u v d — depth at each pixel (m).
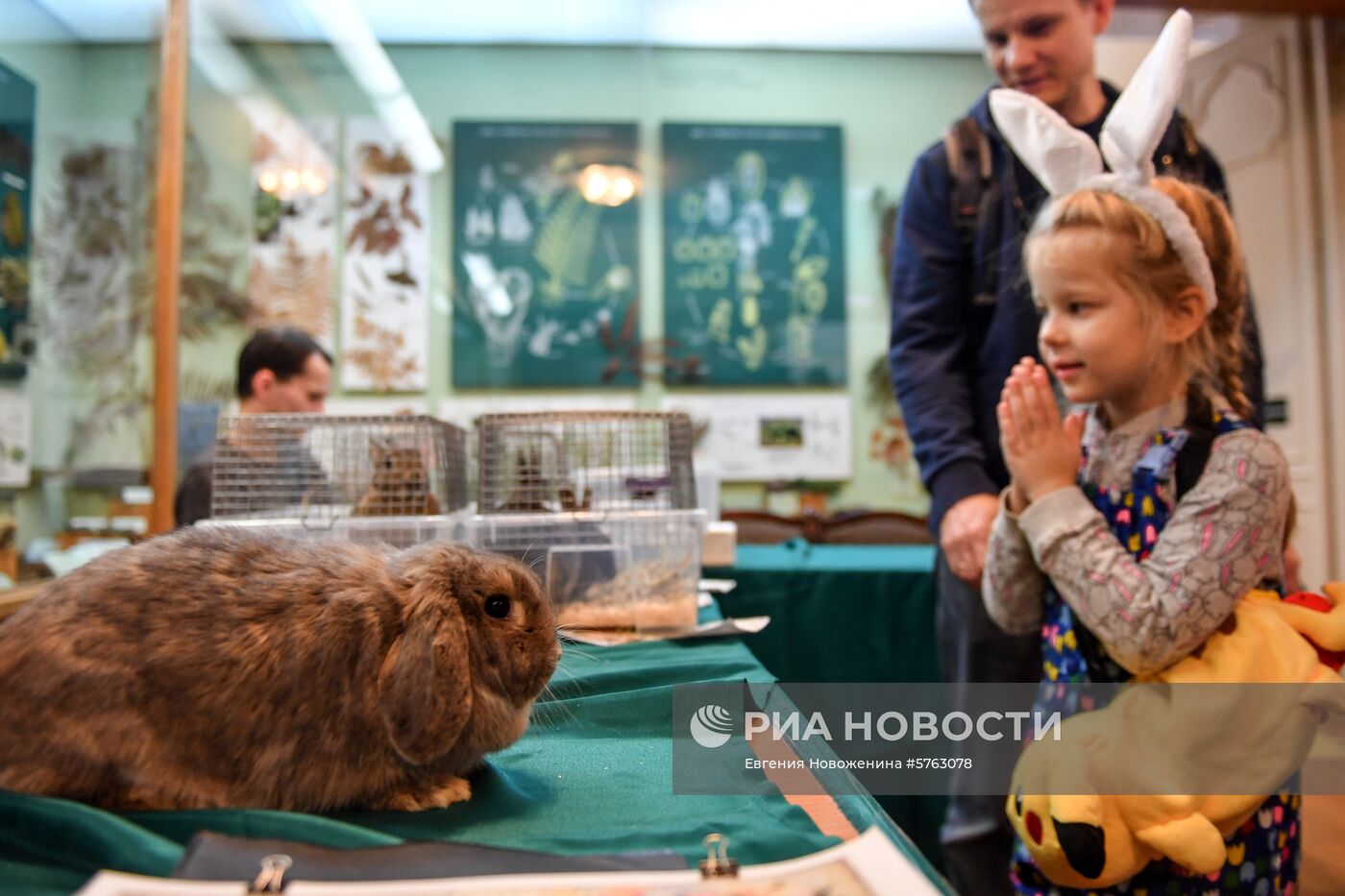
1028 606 1.17
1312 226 2.05
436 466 1.60
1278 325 2.12
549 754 0.94
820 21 4.59
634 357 4.91
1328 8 1.99
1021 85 1.41
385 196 4.78
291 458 1.57
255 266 4.65
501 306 4.87
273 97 4.62
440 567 0.81
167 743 0.74
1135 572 0.94
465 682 0.77
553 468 1.71
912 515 4.00
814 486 4.93
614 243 4.93
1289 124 2.08
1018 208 1.50
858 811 0.74
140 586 0.78
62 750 0.72
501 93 4.85
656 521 1.60
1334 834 1.09
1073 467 1.06
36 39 2.84
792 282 4.97
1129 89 1.04
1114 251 0.97
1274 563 0.94
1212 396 1.04
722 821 0.73
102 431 3.16
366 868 0.59
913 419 1.61
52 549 2.47
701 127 4.92
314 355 2.71
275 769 0.75
